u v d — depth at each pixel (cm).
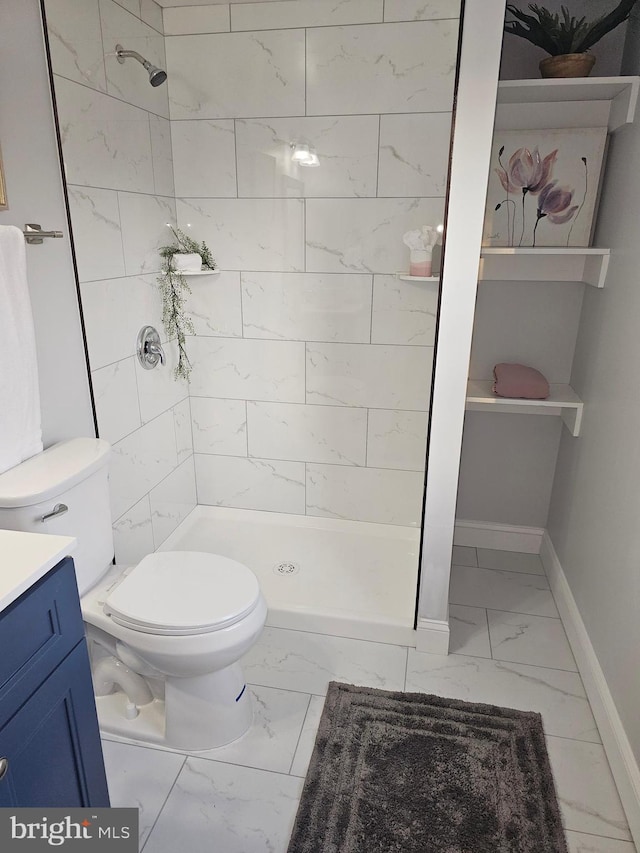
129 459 237
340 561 269
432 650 217
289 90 239
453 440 192
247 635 167
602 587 194
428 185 240
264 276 265
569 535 239
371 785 165
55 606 121
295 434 287
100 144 202
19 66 161
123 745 180
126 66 215
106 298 212
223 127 249
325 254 257
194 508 304
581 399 229
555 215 219
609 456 195
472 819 156
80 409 200
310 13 229
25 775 115
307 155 246
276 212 255
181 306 273
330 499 293
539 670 210
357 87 234
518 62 221
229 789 165
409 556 273
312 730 184
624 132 198
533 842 150
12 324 151
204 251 265
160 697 191
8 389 154
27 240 167
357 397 274
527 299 246
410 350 263
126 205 222
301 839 150
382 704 192
